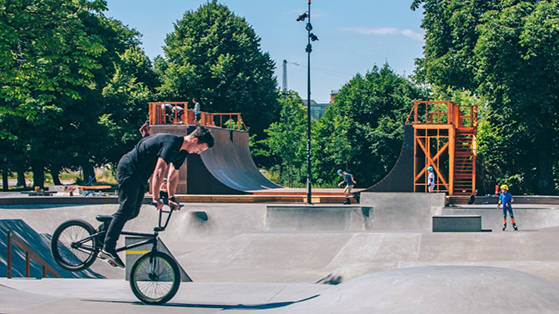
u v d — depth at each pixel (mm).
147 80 52094
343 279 12422
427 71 38500
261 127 55219
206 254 17281
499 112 34500
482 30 31234
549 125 34594
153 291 7793
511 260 14102
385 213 21984
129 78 49531
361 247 16344
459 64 35000
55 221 21875
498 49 30828
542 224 20906
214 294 7590
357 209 21875
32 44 20875
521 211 21391
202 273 14734
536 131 34875
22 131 35438
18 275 12070
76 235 6742
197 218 22359
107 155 44656
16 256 12867
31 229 14922
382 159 47625
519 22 30734
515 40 31062
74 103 35781
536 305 5641
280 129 52719
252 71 53594
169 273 7539
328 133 53625
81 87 35562
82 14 35344
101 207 23141
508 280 6117
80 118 36281
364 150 49312
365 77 51469
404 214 21984
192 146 6238
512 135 35188
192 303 6875
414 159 27266
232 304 6832
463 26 34438
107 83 41750
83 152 38500
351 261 15539
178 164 6297
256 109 54281
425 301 5805
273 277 13906
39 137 35531
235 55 53406
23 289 8094
